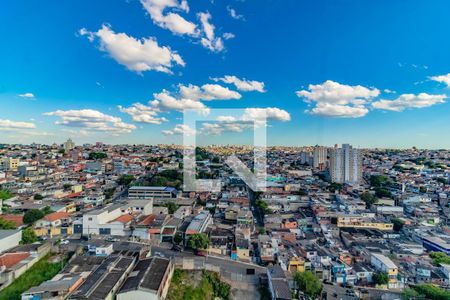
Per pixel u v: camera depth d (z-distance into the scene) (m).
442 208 112.94
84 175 159.50
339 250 72.88
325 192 135.50
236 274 57.41
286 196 124.38
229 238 74.62
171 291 49.94
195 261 57.44
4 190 118.81
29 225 76.62
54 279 45.12
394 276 59.66
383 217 100.81
